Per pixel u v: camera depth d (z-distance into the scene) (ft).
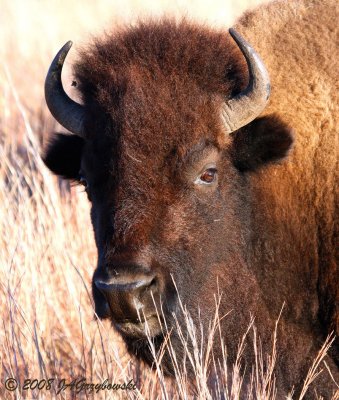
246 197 63.62
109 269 55.36
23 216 92.73
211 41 63.52
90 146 60.80
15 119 142.72
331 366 66.13
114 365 72.90
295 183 65.26
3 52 184.34
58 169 68.39
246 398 66.13
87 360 76.89
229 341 64.49
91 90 62.75
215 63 61.98
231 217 62.23
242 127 62.39
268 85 60.54
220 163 61.21
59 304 87.10
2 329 79.36
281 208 65.05
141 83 59.72
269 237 64.95
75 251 91.50
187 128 58.65
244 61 64.44
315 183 65.16
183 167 58.18
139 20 71.46
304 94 65.57
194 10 137.69
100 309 58.54
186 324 58.75
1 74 168.04
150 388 69.31
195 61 61.52
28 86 166.40
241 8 160.25
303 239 65.57
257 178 64.23
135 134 58.13
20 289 82.74
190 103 59.47
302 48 67.05
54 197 93.86
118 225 56.44
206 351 62.03
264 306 66.08
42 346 76.23
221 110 60.95
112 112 59.41
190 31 63.98
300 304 66.28
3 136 130.62
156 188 57.41
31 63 183.73
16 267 84.48
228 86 61.93
